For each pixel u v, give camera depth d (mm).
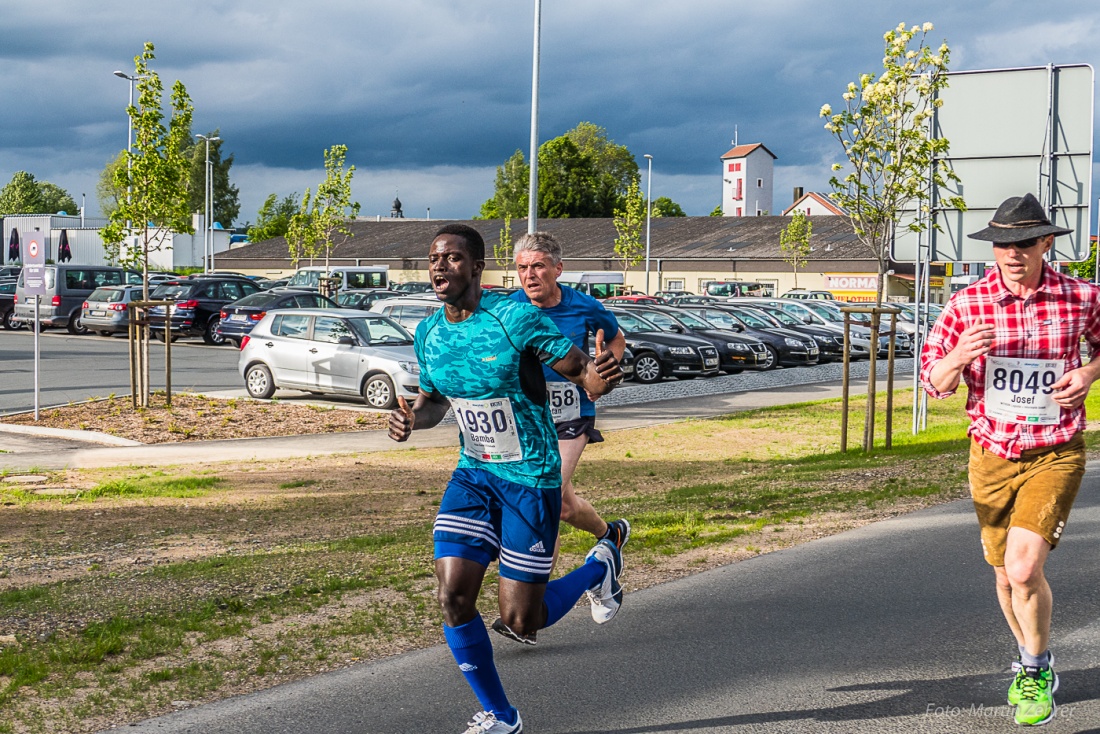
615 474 11641
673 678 4789
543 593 4152
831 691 4613
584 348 6016
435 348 4082
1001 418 4238
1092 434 13422
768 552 7230
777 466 12031
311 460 12633
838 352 29188
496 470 4086
